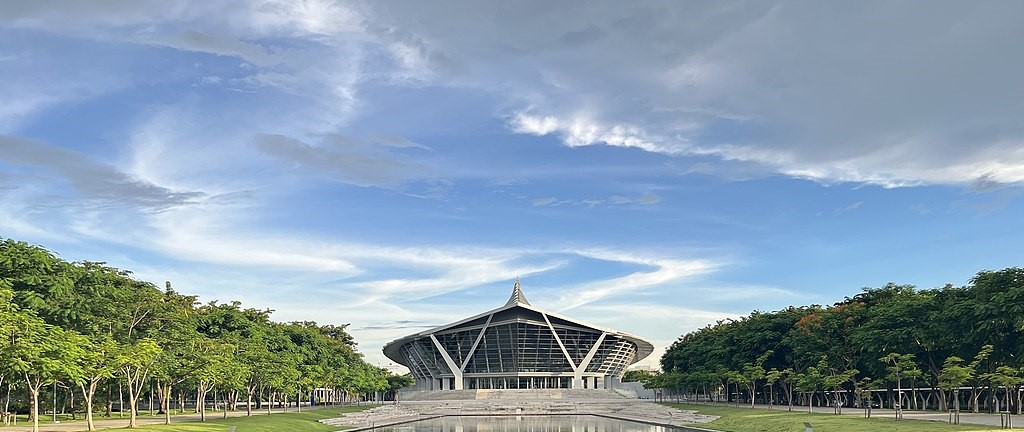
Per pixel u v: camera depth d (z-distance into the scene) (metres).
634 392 162.62
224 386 73.38
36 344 40.62
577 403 135.75
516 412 124.06
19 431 50.19
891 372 68.56
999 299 59.28
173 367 60.53
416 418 106.56
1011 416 67.81
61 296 50.91
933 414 73.94
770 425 67.94
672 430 77.00
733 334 119.81
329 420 88.94
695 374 123.06
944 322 68.12
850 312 90.19
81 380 44.78
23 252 50.47
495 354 180.38
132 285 72.75
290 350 112.25
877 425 58.06
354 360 157.38
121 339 62.34
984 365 67.38
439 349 184.75
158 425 59.41
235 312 100.44
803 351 94.00
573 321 178.88
